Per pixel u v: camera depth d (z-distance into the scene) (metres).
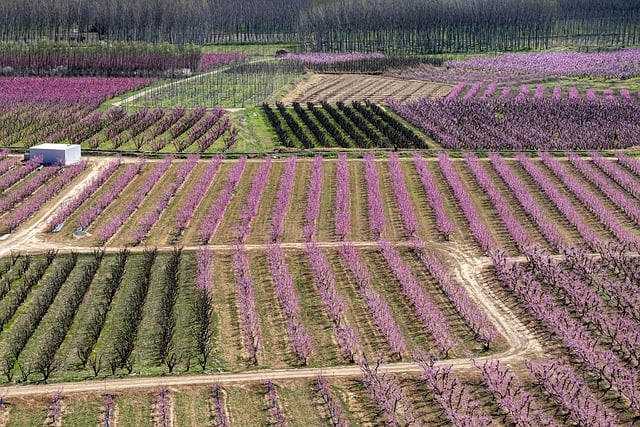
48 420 45.50
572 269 68.12
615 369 49.81
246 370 51.38
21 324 57.69
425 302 60.06
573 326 56.25
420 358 52.47
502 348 54.53
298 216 83.19
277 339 55.84
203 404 47.31
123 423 45.31
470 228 79.12
